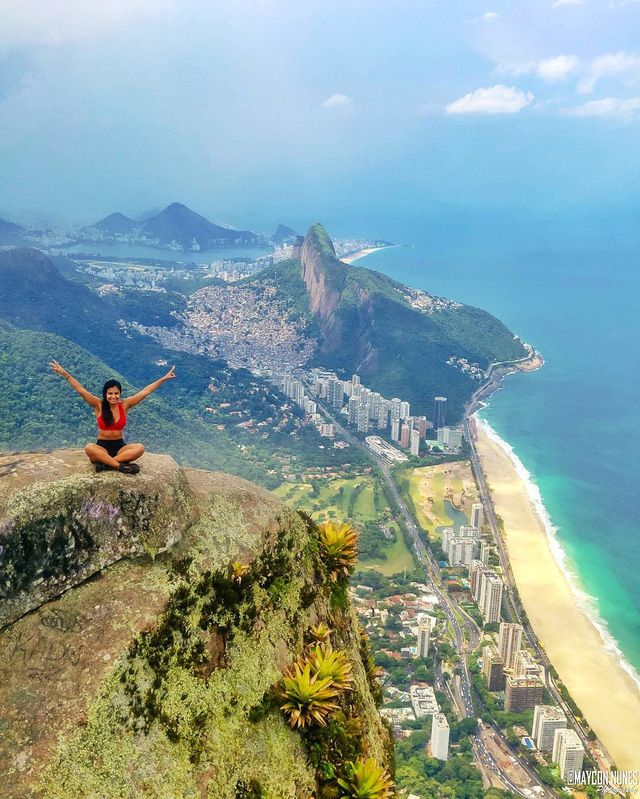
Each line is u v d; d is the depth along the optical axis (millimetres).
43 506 7250
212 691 7594
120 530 7664
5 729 6449
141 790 6617
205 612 7945
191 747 7152
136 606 7418
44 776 6250
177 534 8141
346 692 9375
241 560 8672
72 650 6973
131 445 8172
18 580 7035
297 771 7957
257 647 8312
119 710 6816
